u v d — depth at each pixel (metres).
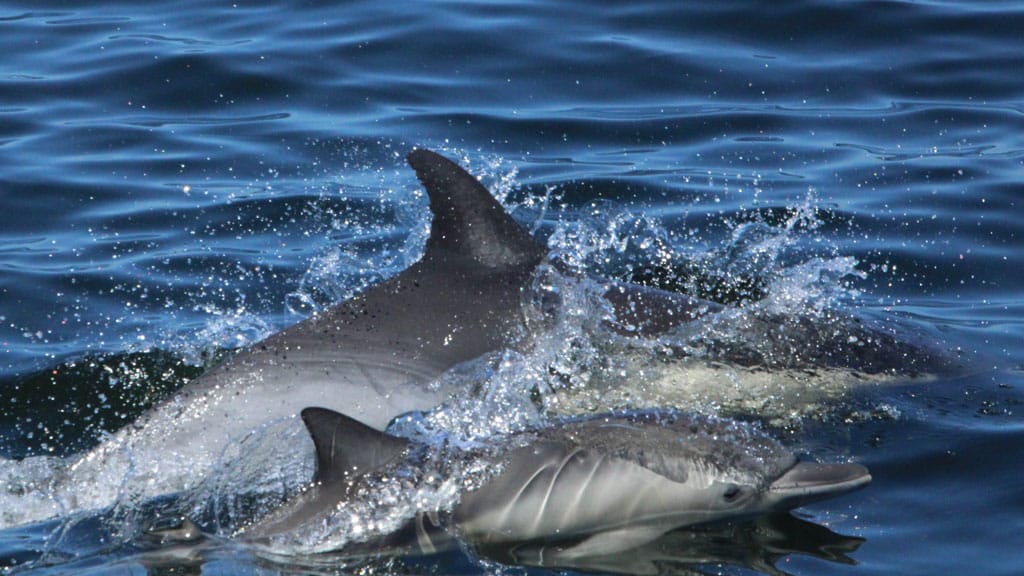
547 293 34.09
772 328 35.41
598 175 46.75
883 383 34.03
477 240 34.25
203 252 42.03
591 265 40.59
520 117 50.78
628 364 33.56
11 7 60.91
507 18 58.19
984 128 49.88
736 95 52.41
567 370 33.03
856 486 27.03
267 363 32.25
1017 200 44.69
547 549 26.30
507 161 47.78
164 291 39.62
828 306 37.16
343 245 42.56
